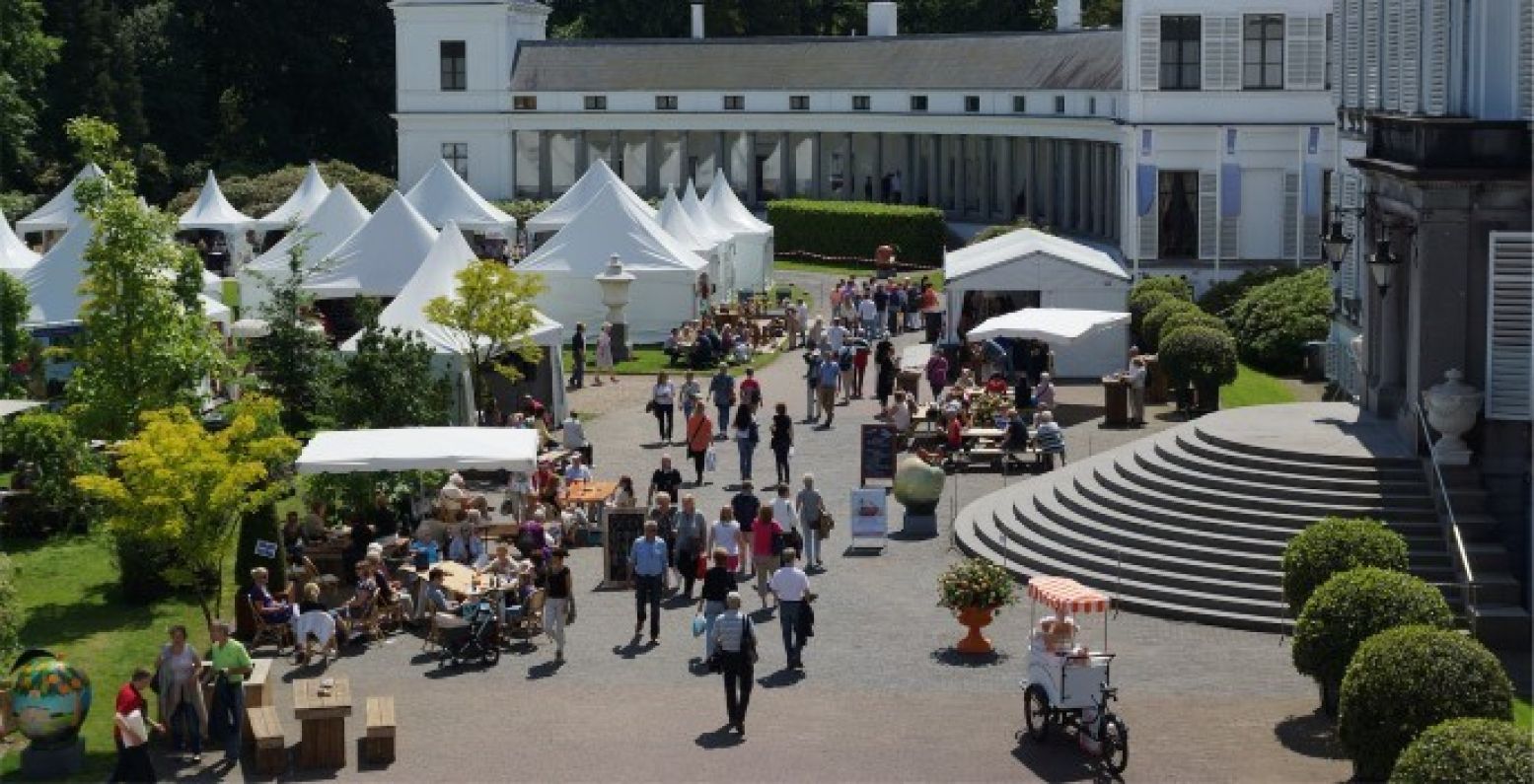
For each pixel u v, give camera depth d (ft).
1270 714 101.86
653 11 413.80
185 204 315.37
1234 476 129.90
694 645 116.67
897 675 109.91
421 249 217.97
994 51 323.78
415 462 128.88
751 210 360.89
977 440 162.40
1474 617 111.75
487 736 100.63
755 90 350.84
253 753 99.40
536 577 121.70
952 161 339.98
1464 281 123.95
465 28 361.92
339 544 132.16
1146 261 248.73
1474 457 121.29
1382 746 87.71
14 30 319.06
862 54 346.54
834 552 137.80
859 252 322.75
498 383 182.29
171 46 375.04
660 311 237.45
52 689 96.73
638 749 97.86
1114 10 414.82
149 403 143.74
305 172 326.44
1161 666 110.52
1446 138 123.54
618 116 358.23
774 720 102.32
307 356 167.32
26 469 148.46
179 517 113.60
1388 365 140.46
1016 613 121.90
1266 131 245.04
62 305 190.90
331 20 399.44
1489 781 76.38
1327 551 105.60
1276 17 244.22
